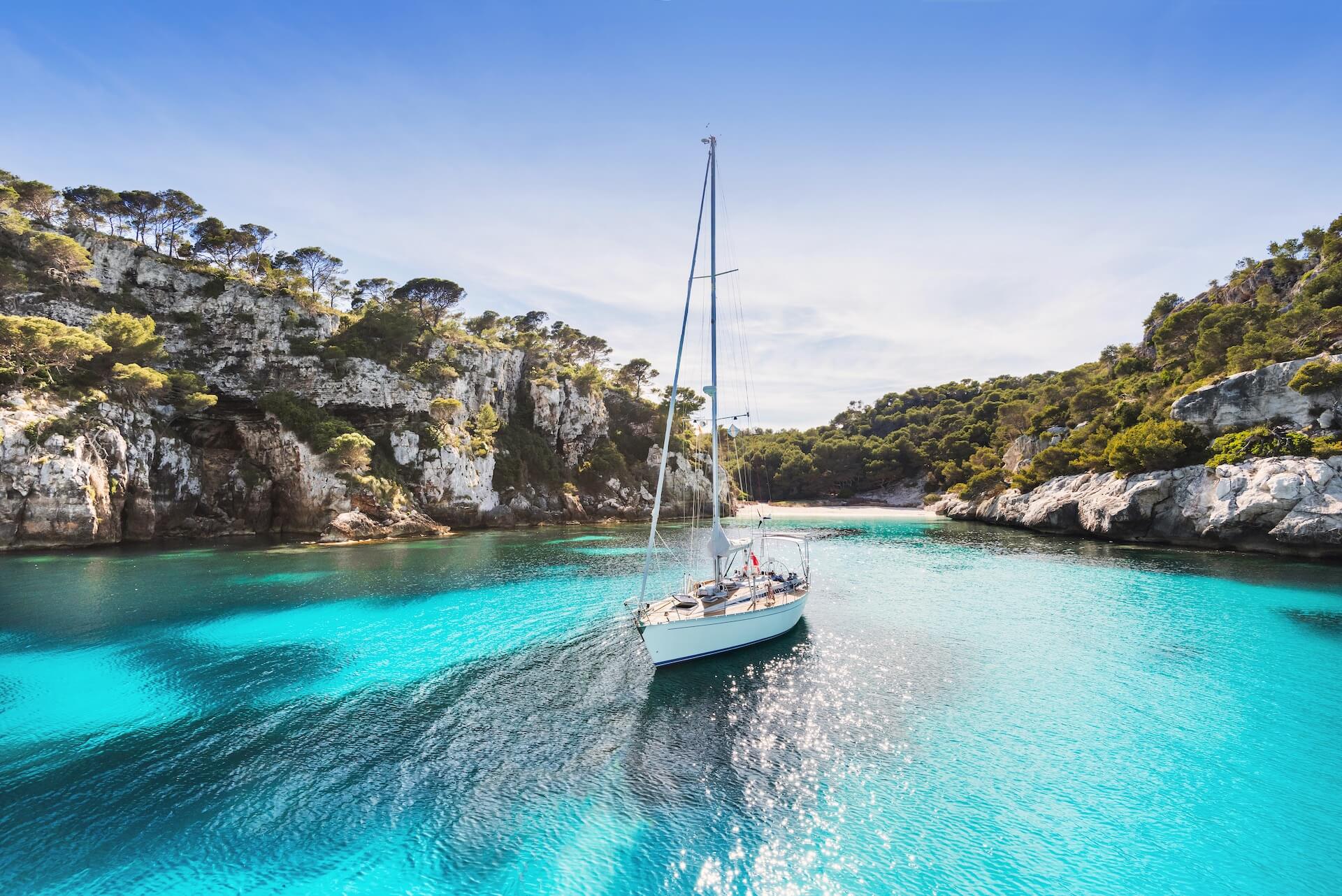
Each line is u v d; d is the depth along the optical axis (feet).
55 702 67.77
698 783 49.90
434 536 235.81
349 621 102.32
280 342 267.18
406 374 286.05
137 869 39.83
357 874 39.34
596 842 42.32
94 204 270.67
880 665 77.87
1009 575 142.72
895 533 251.60
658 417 411.13
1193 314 265.95
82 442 178.70
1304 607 106.93
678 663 76.18
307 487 230.89
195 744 57.77
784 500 500.33
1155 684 71.72
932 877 38.63
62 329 185.68
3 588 123.44
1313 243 261.24
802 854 40.91
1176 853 41.09
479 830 43.88
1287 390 171.01
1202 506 167.84
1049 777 50.80
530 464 331.36
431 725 61.57
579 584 134.72
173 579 135.13
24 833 43.65
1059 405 321.52
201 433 238.48
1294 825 44.21
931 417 525.75
